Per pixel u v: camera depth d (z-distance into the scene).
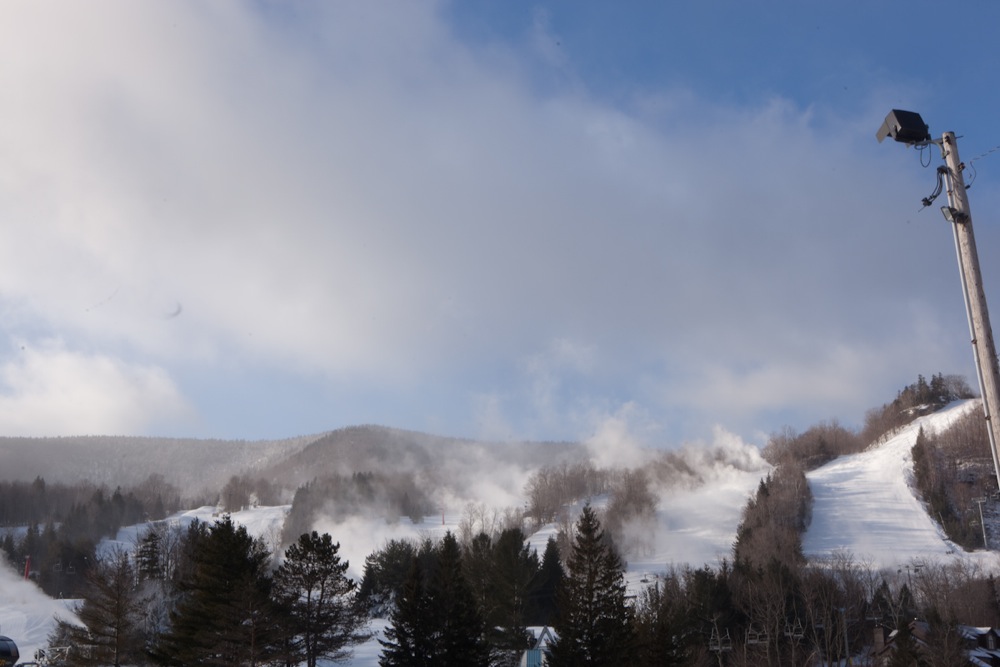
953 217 19.06
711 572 110.38
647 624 65.88
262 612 57.19
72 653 67.94
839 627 94.12
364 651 84.56
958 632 81.88
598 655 61.56
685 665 64.19
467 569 87.44
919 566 138.38
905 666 74.94
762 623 88.94
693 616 88.62
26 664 75.12
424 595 61.16
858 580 119.00
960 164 19.34
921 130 19.58
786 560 136.12
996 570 158.62
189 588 61.19
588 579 63.09
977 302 18.47
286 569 62.66
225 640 56.50
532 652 79.38
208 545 60.69
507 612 80.94
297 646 60.69
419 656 60.00
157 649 59.06
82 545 147.88
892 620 101.69
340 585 63.47
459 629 60.31
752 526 177.38
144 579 94.75
